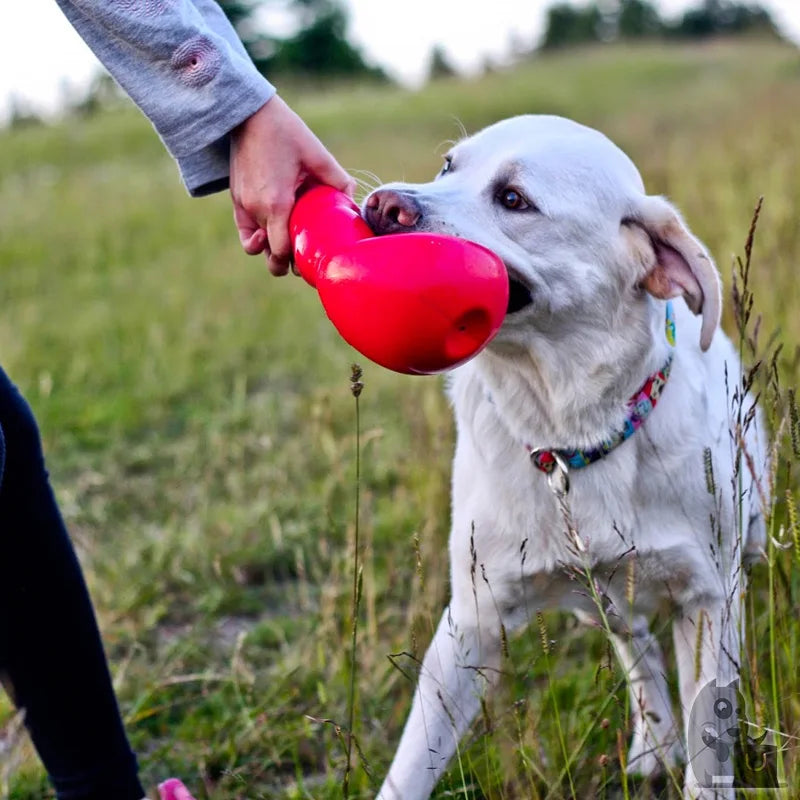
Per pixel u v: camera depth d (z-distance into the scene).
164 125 2.05
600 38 44.72
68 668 2.18
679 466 2.25
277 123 2.08
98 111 21.84
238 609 3.43
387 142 14.83
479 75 27.28
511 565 2.34
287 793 2.47
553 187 2.27
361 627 3.03
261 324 6.78
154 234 9.91
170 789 2.38
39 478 2.12
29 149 16.88
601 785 2.13
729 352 2.69
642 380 2.26
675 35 44.03
